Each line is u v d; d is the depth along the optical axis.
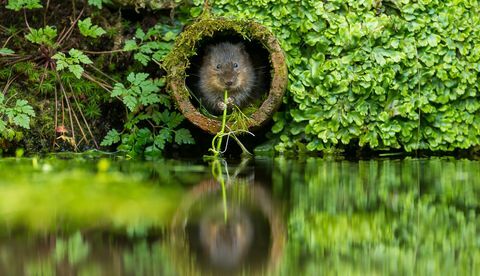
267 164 7.73
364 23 8.48
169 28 9.00
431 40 8.53
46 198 5.62
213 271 3.79
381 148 8.71
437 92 8.59
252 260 4.02
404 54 8.45
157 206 5.42
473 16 8.70
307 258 4.08
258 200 5.71
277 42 7.96
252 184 6.45
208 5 8.70
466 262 4.02
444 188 6.31
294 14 8.52
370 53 8.48
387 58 8.45
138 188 6.11
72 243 4.32
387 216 5.22
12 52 8.34
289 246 4.35
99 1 8.67
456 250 4.29
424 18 8.55
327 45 8.51
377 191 6.16
